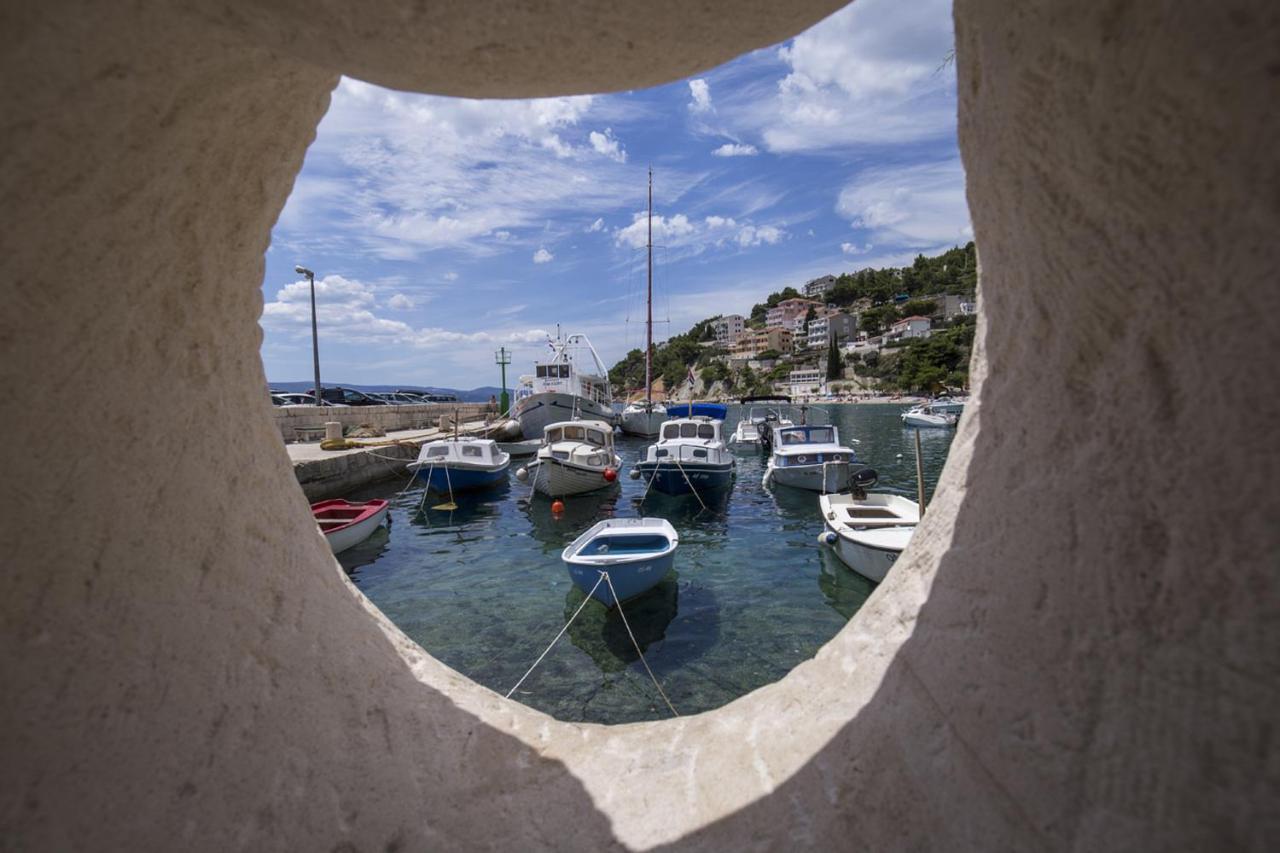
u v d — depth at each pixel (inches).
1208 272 41.4
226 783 69.9
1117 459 51.4
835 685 102.8
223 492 82.0
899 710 83.4
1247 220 37.9
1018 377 69.2
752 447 1042.1
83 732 59.7
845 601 324.8
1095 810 50.7
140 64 53.2
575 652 270.1
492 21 45.9
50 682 58.0
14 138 48.6
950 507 94.3
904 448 1063.0
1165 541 46.2
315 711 84.9
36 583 57.6
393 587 362.6
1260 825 38.9
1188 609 44.1
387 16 44.8
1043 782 56.4
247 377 90.3
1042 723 57.7
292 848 71.8
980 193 72.1
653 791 94.3
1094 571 53.5
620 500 621.9
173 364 72.3
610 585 286.2
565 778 97.5
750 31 50.8
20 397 54.6
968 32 65.7
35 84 47.7
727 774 94.4
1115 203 48.8
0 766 53.9
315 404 940.6
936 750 72.5
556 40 49.0
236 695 75.6
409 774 88.4
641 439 1353.3
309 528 106.0
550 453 585.9
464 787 91.0
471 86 57.1
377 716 93.2
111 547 64.2
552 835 86.0
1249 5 35.1
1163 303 45.8
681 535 477.7
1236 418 40.0
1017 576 65.3
